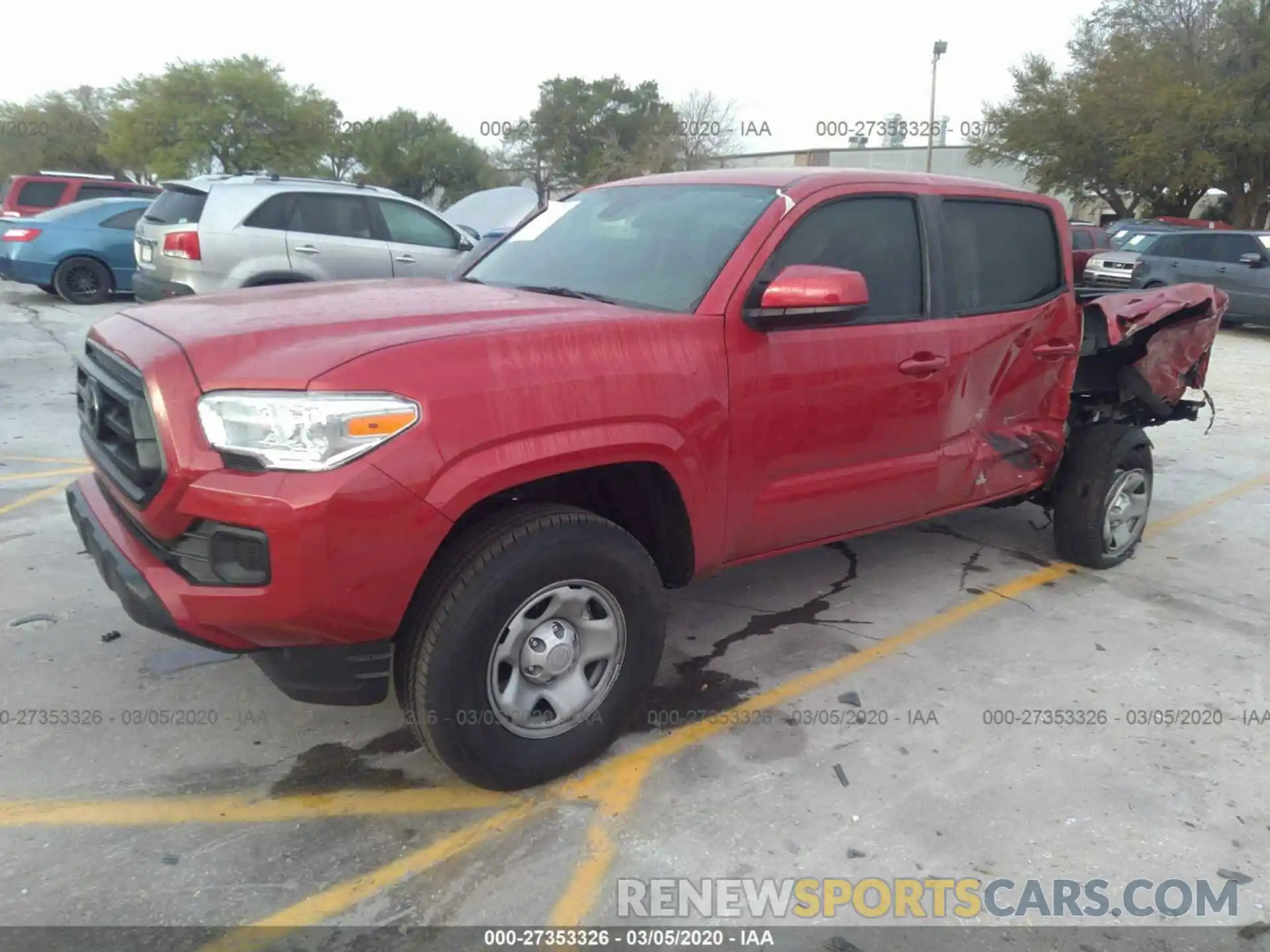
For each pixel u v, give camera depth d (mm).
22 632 3916
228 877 2615
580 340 2889
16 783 2975
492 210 12945
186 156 40375
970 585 4867
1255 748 3426
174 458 2477
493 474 2652
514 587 2766
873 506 3910
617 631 3100
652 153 38469
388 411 2484
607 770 3166
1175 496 6629
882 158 38562
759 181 3764
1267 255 16000
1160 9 33688
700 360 3154
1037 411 4629
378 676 2713
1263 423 9172
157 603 2553
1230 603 4758
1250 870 2787
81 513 3072
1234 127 29781
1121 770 3262
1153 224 25641
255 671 3707
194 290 9297
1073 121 34312
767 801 3031
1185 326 5273
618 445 2914
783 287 3184
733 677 3826
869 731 3459
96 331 3135
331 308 2998
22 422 7320
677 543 3320
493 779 2908
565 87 45906
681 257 3506
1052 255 4668
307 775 3084
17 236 13961
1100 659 4086
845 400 3619
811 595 4676
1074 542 5059
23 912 2459
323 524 2410
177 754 3158
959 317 4105
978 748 3365
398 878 2641
